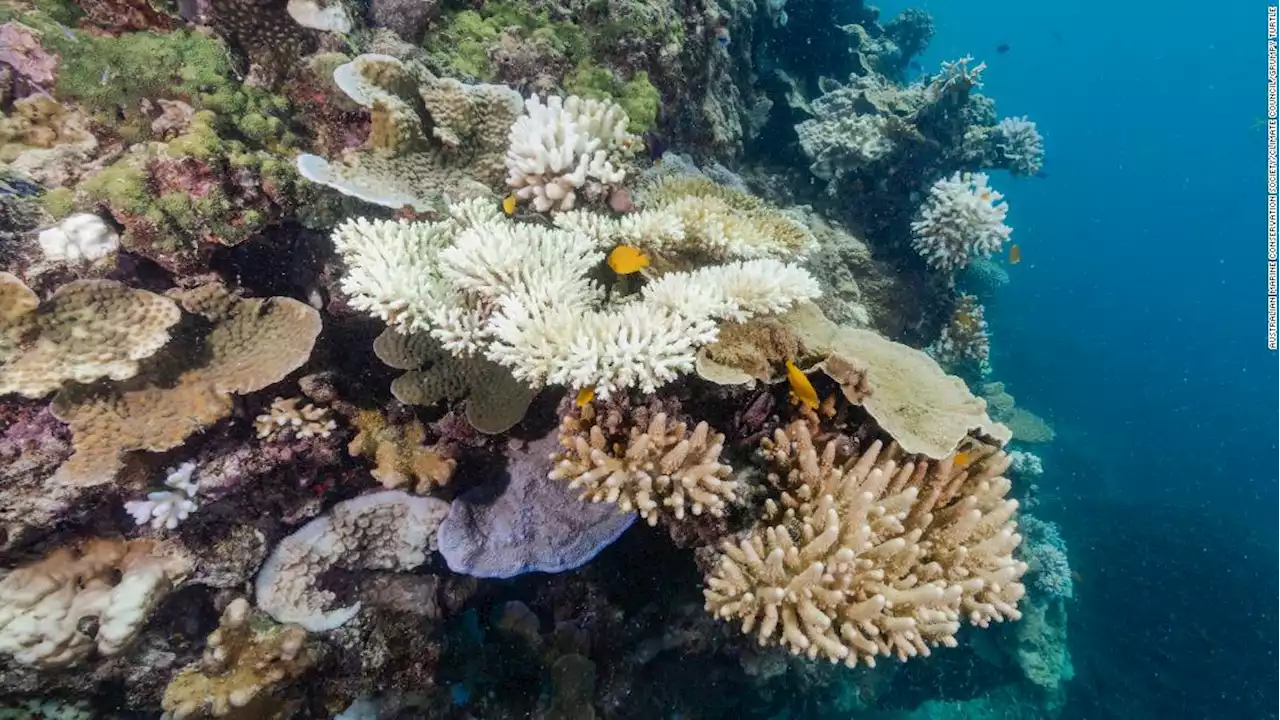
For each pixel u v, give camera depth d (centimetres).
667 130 137
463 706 102
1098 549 321
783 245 106
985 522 81
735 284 86
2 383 70
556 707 104
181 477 79
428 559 97
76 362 72
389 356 86
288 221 88
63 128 83
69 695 78
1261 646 271
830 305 144
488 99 102
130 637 76
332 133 100
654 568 109
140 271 81
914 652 70
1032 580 212
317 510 91
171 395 79
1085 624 281
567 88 118
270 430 84
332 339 93
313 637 89
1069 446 427
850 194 203
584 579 110
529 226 90
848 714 180
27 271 75
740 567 76
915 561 75
